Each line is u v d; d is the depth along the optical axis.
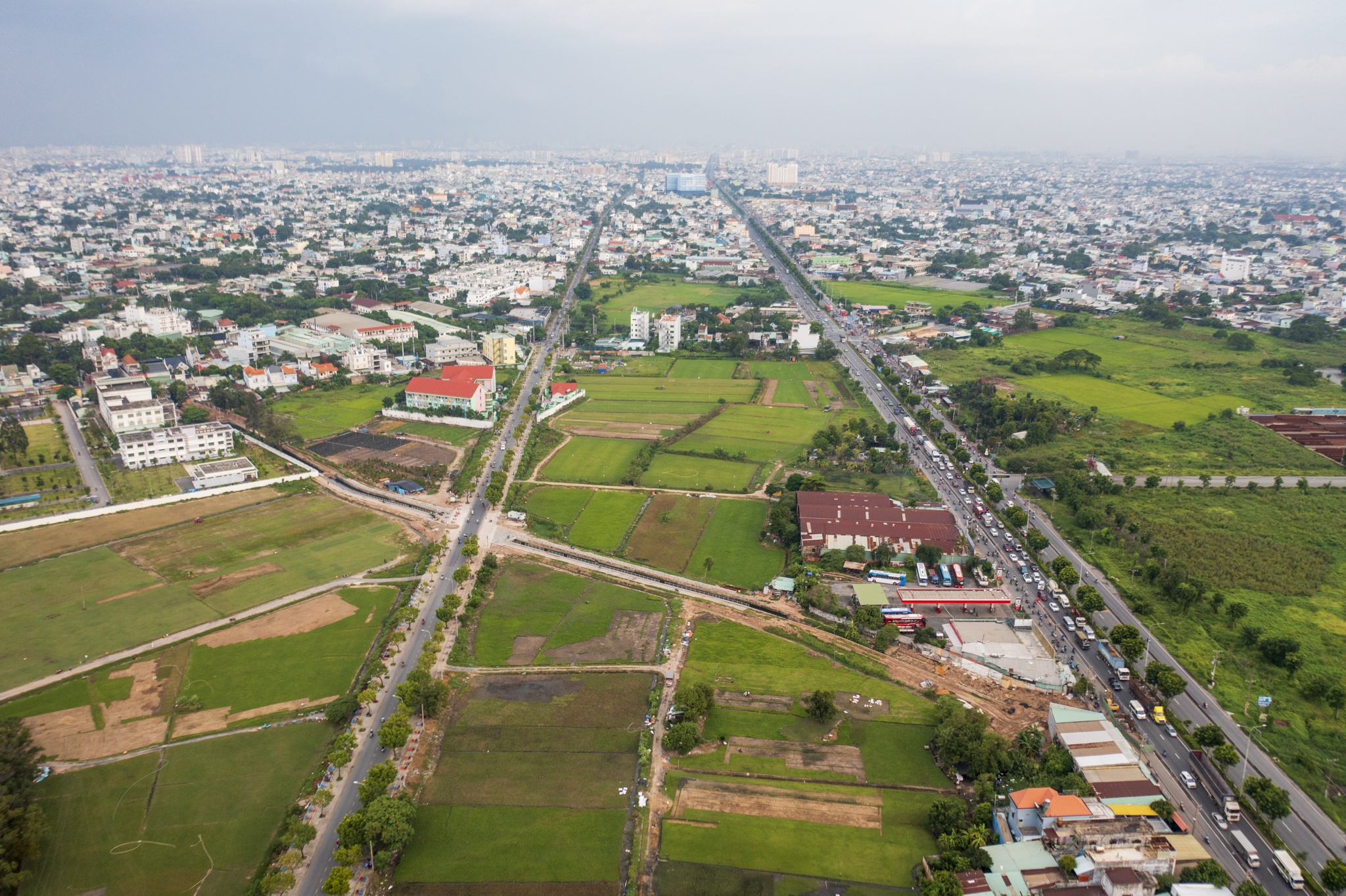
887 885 175.88
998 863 175.00
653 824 192.50
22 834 176.12
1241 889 167.75
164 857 181.00
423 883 175.88
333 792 199.50
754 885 175.50
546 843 186.38
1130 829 179.88
